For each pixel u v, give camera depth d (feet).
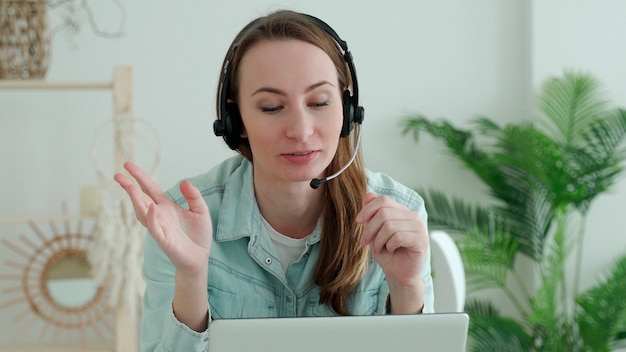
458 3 12.86
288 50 4.26
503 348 12.00
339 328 3.41
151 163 12.23
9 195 12.03
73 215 11.08
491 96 12.95
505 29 12.93
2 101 12.00
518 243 12.51
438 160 12.87
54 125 12.08
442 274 6.35
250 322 3.39
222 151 12.34
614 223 12.68
